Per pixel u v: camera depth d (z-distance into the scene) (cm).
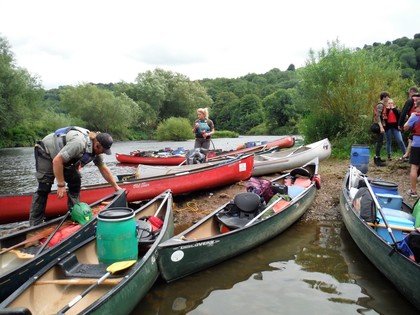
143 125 4925
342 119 1223
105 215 376
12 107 3105
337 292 390
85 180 1098
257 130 6322
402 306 362
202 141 1017
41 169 486
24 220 643
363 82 1152
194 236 482
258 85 10538
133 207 704
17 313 259
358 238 475
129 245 381
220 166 767
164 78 5338
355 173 682
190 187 732
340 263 460
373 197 472
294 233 565
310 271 439
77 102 4112
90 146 468
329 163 1067
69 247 430
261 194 594
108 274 341
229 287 405
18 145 3203
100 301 298
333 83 1218
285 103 5844
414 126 647
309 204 653
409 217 477
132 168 1402
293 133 5581
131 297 341
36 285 337
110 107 4103
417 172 636
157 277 409
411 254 375
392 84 1230
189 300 380
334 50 1234
